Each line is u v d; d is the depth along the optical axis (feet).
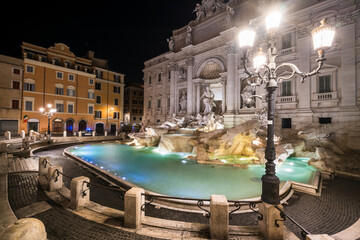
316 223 19.12
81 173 36.40
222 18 88.79
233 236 14.90
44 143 69.77
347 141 52.06
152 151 65.10
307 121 60.44
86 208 19.44
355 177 34.42
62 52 115.44
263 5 70.85
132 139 89.81
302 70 61.98
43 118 104.78
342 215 20.83
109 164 44.14
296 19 63.67
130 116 181.98
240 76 79.71
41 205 20.04
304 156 51.80
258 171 38.14
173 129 81.66
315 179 31.55
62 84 112.98
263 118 62.59
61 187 24.93
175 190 27.27
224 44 86.28
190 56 100.12
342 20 54.70
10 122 94.58
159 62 127.13
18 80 96.84
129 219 16.07
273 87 16.08
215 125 68.69
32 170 32.83
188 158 51.88
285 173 36.99
